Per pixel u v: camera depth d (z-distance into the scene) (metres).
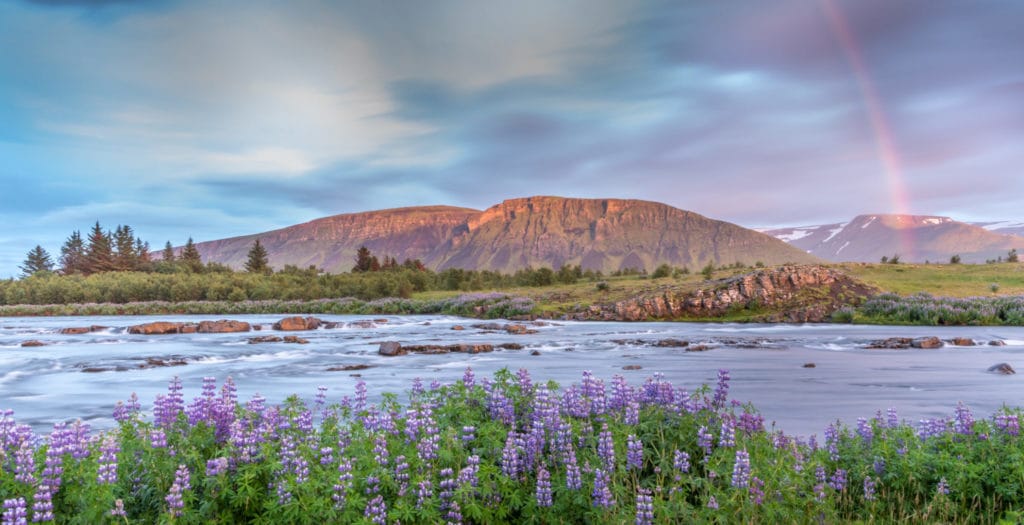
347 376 28.94
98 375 30.02
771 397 21.56
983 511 8.89
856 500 9.53
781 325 61.78
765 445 9.05
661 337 48.81
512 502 7.80
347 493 7.22
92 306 101.62
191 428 9.48
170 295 121.94
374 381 27.06
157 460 8.17
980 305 63.47
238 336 52.09
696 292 73.00
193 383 27.17
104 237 189.00
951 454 10.16
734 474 7.65
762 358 35.09
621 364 32.69
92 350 41.44
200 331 57.41
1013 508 8.81
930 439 10.79
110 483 7.27
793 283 72.31
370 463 7.85
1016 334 50.03
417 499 7.48
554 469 8.69
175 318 83.00
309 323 61.16
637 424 9.48
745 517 7.43
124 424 9.51
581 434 9.27
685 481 7.97
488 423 9.61
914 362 32.81
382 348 38.81
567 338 48.53
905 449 10.29
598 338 48.25
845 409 19.25
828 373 28.39
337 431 9.39
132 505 7.66
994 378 26.58
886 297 68.69
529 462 8.71
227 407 9.70
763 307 69.69
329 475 7.50
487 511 7.56
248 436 8.53
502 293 97.38
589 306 76.94
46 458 7.92
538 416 9.62
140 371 31.39
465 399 10.85
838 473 9.67
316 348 42.47
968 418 11.16
